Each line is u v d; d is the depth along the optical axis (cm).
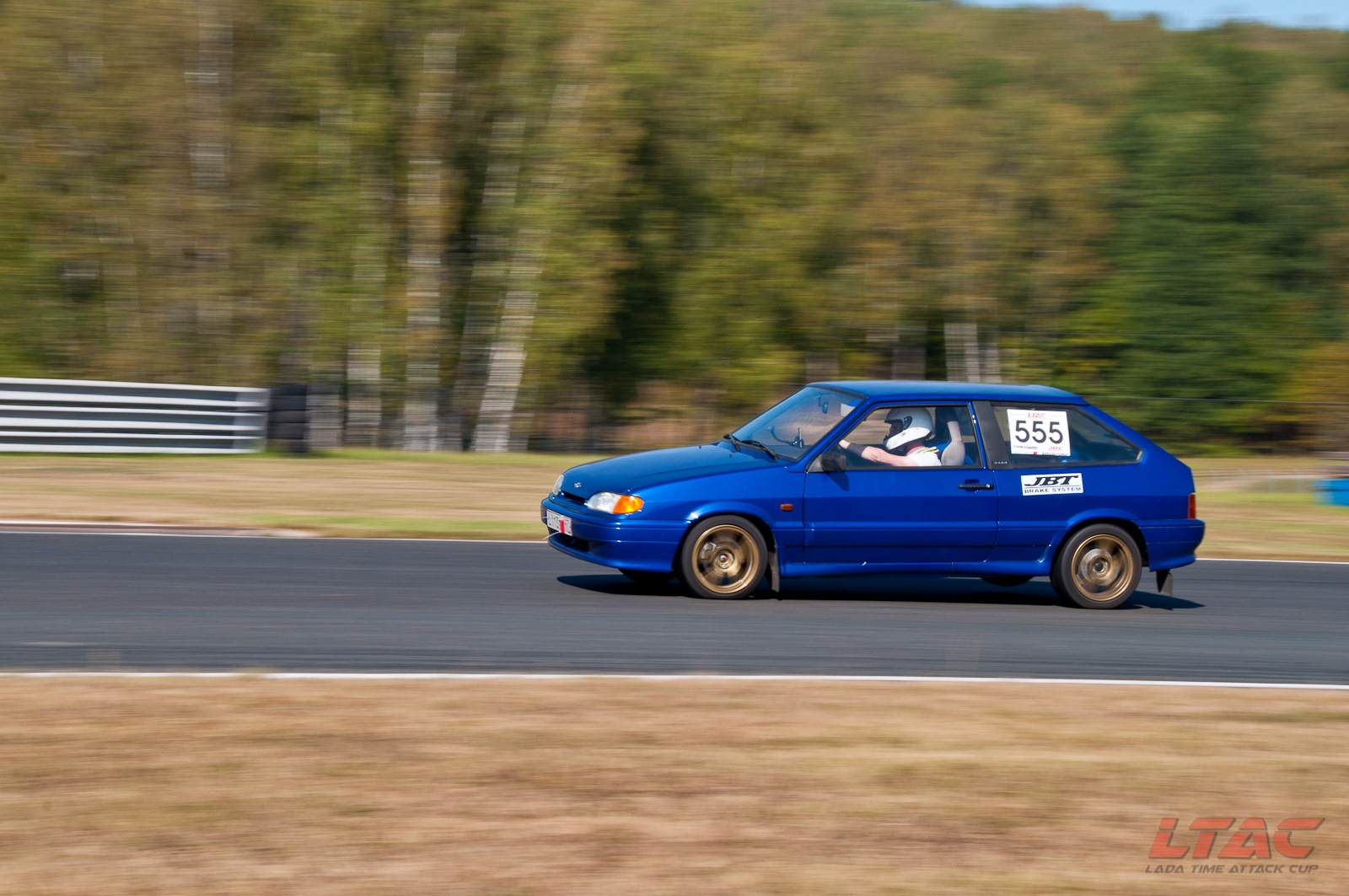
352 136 3716
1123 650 1138
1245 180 5675
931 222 4769
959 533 1288
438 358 3878
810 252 4647
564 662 990
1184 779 746
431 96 3800
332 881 553
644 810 653
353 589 1265
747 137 4550
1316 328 5422
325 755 718
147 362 3531
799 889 565
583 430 4394
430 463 2697
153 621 1085
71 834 593
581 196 4006
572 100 3978
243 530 1616
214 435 2527
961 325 5222
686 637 1093
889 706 876
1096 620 1280
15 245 3616
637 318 4575
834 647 1084
